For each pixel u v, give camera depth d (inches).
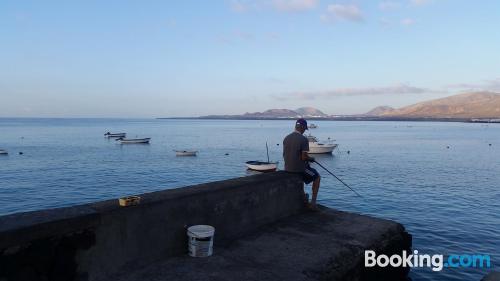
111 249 185.9
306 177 325.7
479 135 4333.2
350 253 245.0
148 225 204.7
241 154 2185.0
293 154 315.3
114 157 1993.1
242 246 241.9
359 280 249.4
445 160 1802.4
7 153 2138.3
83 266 173.3
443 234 560.7
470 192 946.1
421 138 3742.6
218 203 247.0
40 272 156.7
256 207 277.1
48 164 1676.9
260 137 4042.8
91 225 175.2
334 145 2119.8
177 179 1282.0
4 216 164.1
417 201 831.1
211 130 6190.9
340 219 307.7
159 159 1907.0
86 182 1202.0
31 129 6195.9
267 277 199.3
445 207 765.3
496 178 1202.6
